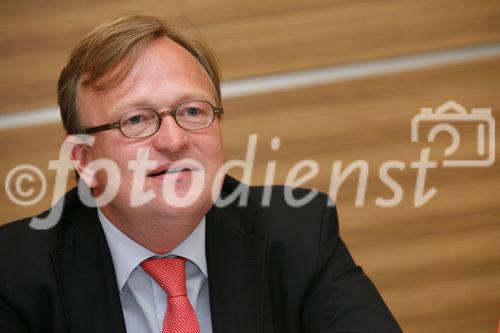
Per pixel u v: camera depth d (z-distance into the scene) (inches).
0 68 246.1
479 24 258.2
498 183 263.4
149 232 127.3
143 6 246.4
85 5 245.6
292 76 253.9
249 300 136.8
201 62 131.0
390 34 255.4
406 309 264.2
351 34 254.1
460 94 259.8
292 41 252.7
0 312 132.0
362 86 256.4
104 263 135.0
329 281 139.9
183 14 248.2
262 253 140.6
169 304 129.6
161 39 125.0
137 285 134.3
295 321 138.9
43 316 135.1
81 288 134.7
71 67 127.9
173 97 121.3
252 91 253.1
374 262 262.2
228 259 139.9
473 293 266.2
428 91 258.8
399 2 254.5
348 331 128.3
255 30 251.0
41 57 246.7
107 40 122.3
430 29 256.7
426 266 264.2
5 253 139.3
